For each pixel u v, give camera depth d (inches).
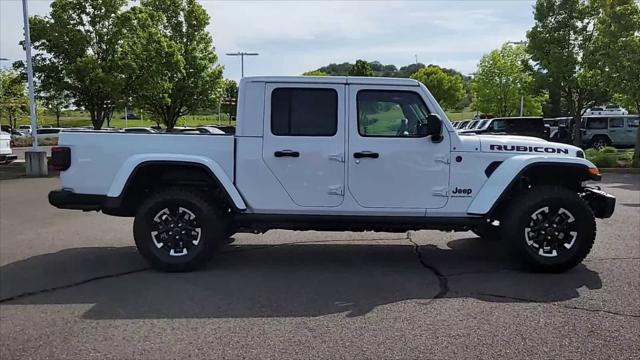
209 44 1087.6
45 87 837.8
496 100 1530.5
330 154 242.8
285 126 244.5
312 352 160.9
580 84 921.5
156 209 244.1
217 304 203.9
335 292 217.8
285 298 210.5
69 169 247.4
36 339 171.9
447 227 251.4
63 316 191.9
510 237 243.0
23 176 724.0
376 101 244.1
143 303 205.2
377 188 243.8
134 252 286.7
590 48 866.8
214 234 246.4
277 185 244.8
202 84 1061.8
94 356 159.2
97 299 210.2
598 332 174.4
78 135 247.0
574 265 242.4
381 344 166.2
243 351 161.9
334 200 244.8
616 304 200.5
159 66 892.0
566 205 239.5
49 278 238.7
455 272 247.0
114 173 246.2
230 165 245.4
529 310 195.3
